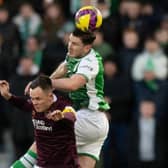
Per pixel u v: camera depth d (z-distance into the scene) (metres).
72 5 37.31
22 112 32.88
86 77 20.39
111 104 32.78
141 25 36.12
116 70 33.19
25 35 36.22
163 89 33.19
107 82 32.94
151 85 33.28
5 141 35.50
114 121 32.81
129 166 32.81
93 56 20.80
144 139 32.72
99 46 33.62
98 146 21.55
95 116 21.20
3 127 35.28
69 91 20.89
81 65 20.59
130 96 32.94
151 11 37.06
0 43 35.44
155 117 32.75
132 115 33.00
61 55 31.27
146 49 34.47
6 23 35.94
